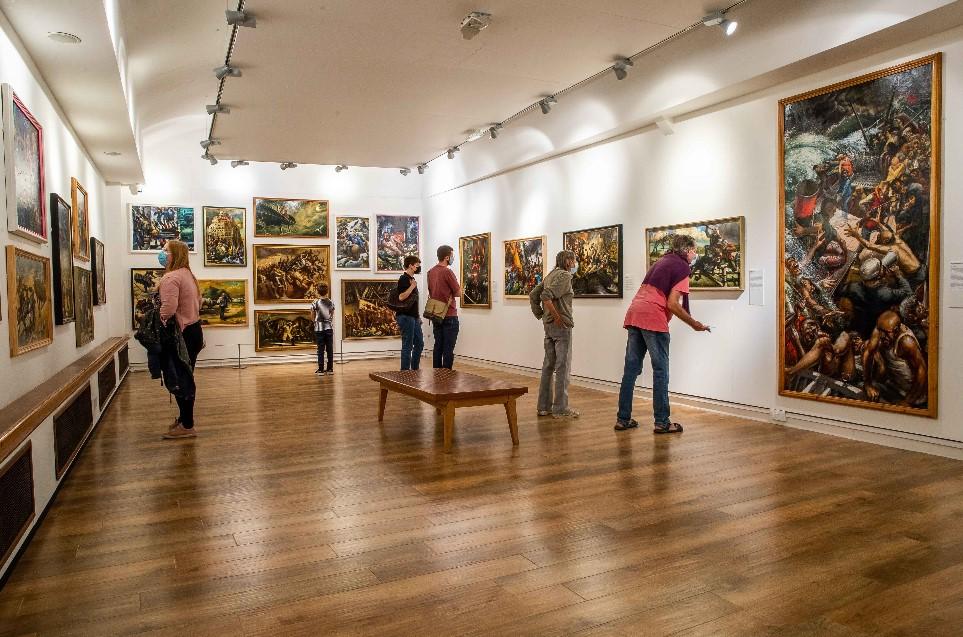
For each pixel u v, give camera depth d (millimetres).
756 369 8203
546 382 8695
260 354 15961
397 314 11094
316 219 16484
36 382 5555
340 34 7812
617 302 10555
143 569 3926
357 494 5383
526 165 12820
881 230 6727
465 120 11852
